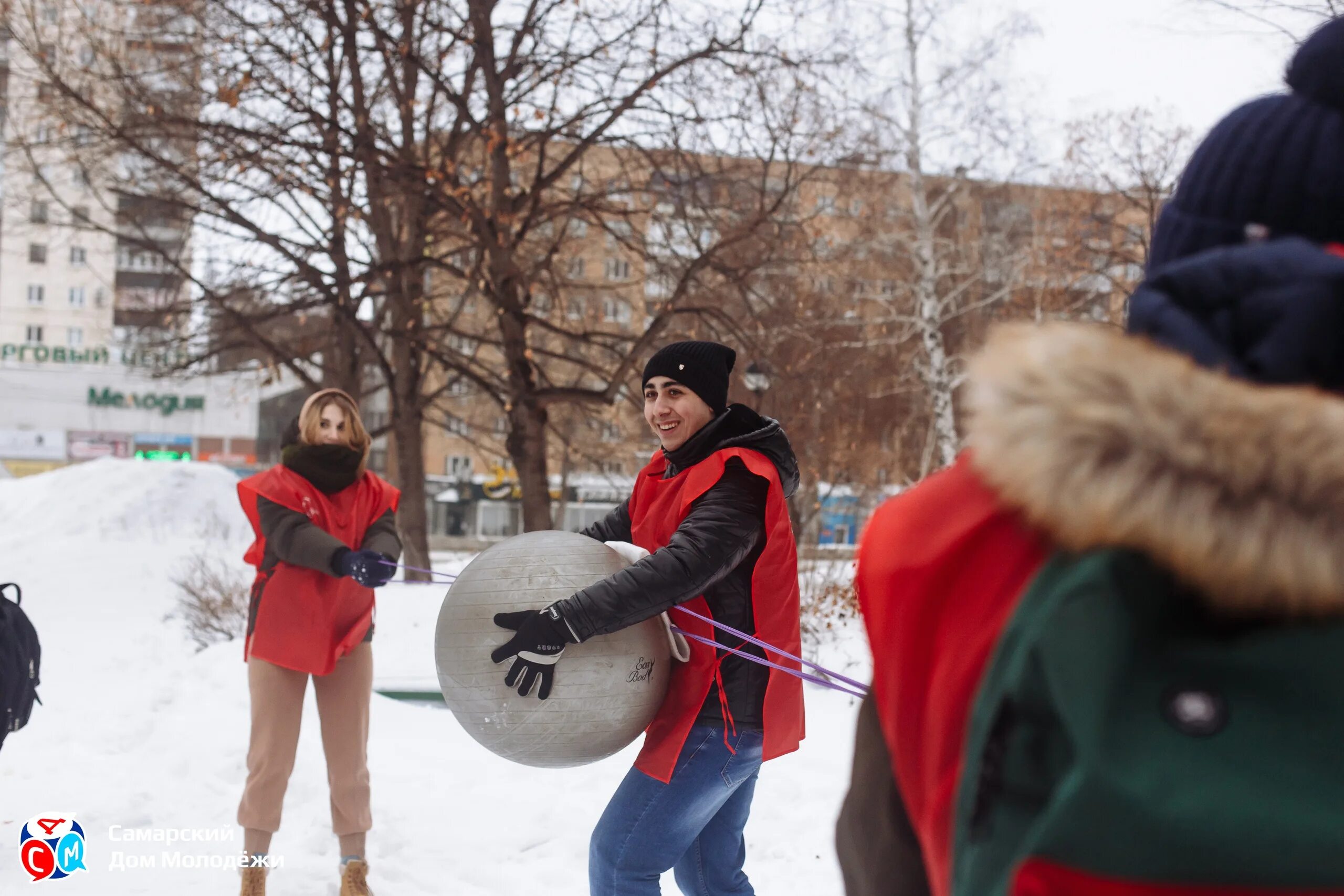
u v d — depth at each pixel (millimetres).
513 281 14906
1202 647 746
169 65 15062
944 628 928
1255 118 1015
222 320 16656
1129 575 762
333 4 13750
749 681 2820
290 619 3945
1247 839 679
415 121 15273
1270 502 731
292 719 3998
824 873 4559
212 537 20656
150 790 5711
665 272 16031
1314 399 773
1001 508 897
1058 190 25547
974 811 821
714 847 3072
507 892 4418
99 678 8961
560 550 2842
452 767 6086
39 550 18594
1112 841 711
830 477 25297
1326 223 966
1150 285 937
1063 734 769
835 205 19406
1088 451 787
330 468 4090
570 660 2670
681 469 3045
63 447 60938
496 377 16062
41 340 63438
